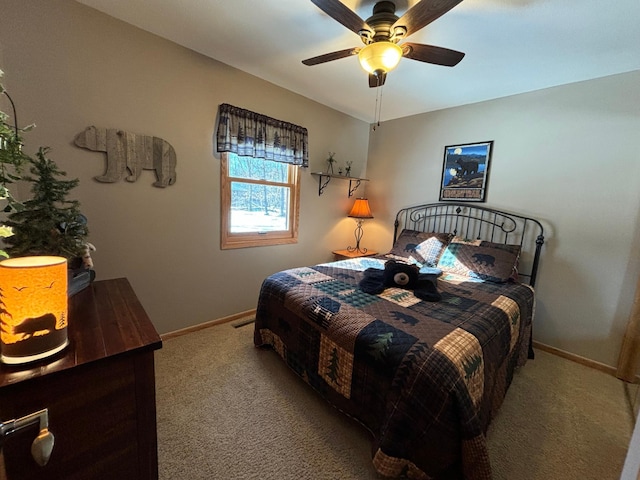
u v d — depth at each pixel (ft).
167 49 6.61
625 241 6.84
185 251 7.62
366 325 4.67
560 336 7.84
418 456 3.69
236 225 8.82
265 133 8.52
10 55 4.88
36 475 2.33
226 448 4.40
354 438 4.68
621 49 5.86
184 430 4.70
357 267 8.27
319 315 5.28
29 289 2.25
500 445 4.67
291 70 7.82
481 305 5.71
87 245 4.41
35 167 3.79
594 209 7.22
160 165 6.82
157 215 6.98
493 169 8.89
